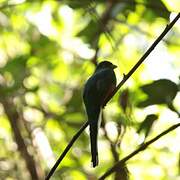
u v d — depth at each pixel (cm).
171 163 1556
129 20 1489
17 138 1430
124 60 1608
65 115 1434
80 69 1681
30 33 1692
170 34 1583
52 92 1655
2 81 1483
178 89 1004
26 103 1499
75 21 1648
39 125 1498
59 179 1444
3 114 1575
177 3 1415
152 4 1205
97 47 1358
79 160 1505
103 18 1348
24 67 1483
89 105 966
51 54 1661
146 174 1556
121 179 906
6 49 1691
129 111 1055
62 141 1538
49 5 1630
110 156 1517
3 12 1666
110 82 1012
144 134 995
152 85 1007
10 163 1480
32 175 1382
